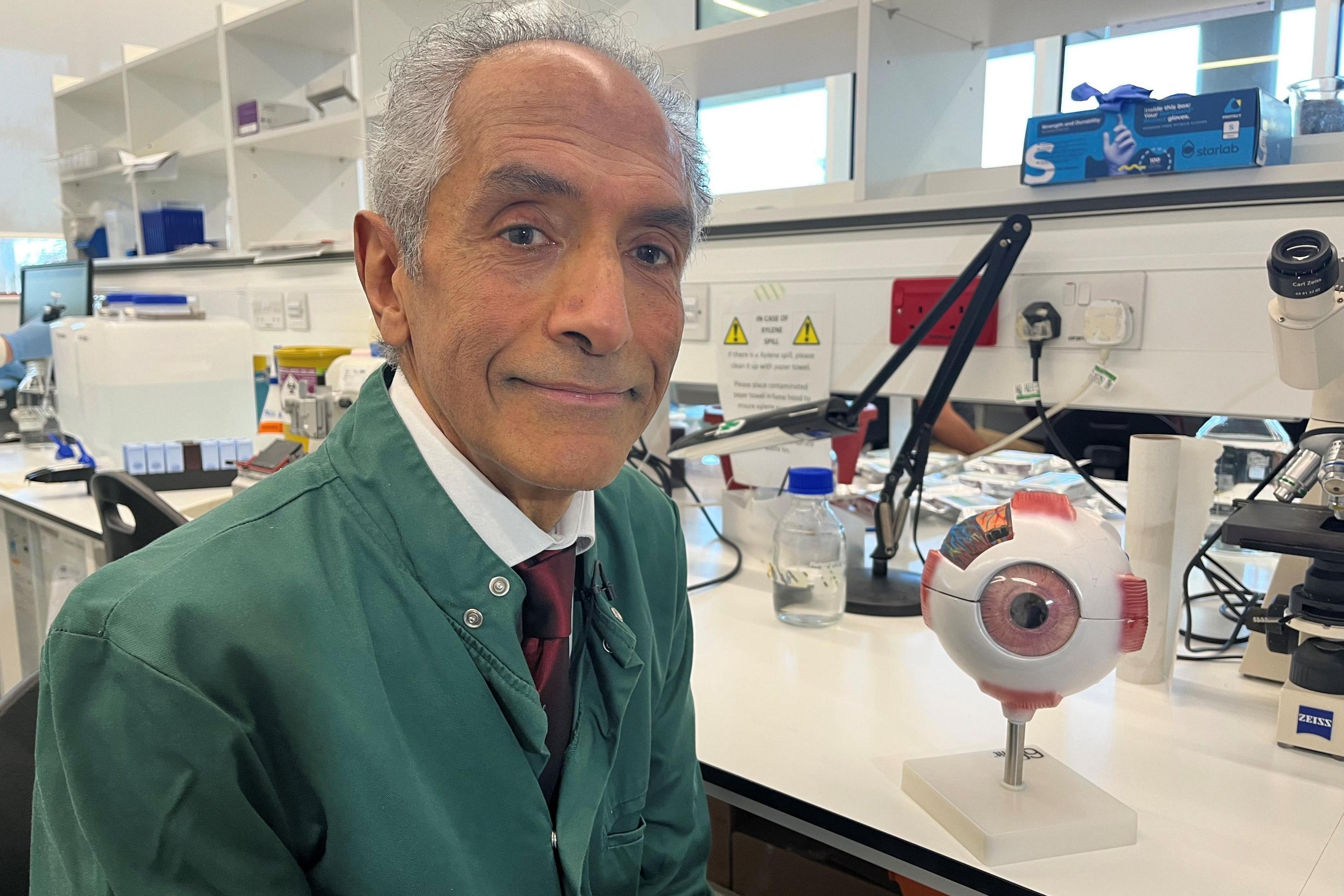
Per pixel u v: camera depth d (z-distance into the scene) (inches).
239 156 113.5
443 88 22.8
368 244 25.3
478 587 23.8
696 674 40.5
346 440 25.2
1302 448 35.5
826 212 59.5
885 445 90.8
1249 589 49.2
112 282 146.7
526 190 21.6
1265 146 45.2
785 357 61.4
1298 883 25.6
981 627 27.9
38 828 23.3
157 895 20.4
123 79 132.0
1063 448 51.9
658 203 22.8
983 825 26.9
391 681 22.8
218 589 21.1
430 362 23.4
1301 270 31.4
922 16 59.2
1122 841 27.5
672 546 32.6
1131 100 47.2
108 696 20.2
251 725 21.1
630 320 23.2
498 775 23.6
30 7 149.3
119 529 54.9
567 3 25.8
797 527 47.6
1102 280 49.4
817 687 39.2
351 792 21.3
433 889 22.1
